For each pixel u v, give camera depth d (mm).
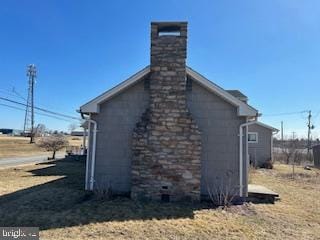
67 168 18922
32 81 54312
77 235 6301
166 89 9734
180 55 9820
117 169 10375
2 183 12344
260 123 23688
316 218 8312
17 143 52531
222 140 10148
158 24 10008
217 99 10258
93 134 10492
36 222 7051
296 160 29750
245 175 9984
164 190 9414
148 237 6316
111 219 7363
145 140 9602
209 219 7637
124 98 10508
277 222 7762
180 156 9461
